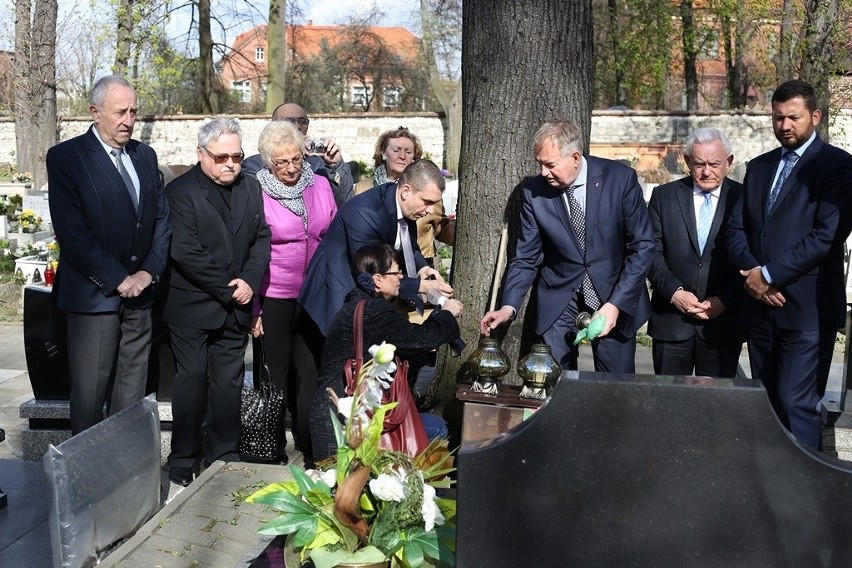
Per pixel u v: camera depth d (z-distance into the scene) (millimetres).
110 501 3592
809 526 2342
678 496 2385
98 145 4215
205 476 4203
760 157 4340
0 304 11102
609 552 2428
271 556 3277
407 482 2906
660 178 24234
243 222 4504
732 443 2352
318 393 3600
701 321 4422
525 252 4191
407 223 4293
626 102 31266
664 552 2406
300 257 4684
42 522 4047
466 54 4621
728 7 24891
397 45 43938
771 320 4258
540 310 4195
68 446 3404
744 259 4207
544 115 4516
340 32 37500
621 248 4113
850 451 4930
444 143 26297
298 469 3043
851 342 4930
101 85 4180
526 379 3625
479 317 4629
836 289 4234
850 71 21234
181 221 4418
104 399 4281
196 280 4414
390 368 3096
